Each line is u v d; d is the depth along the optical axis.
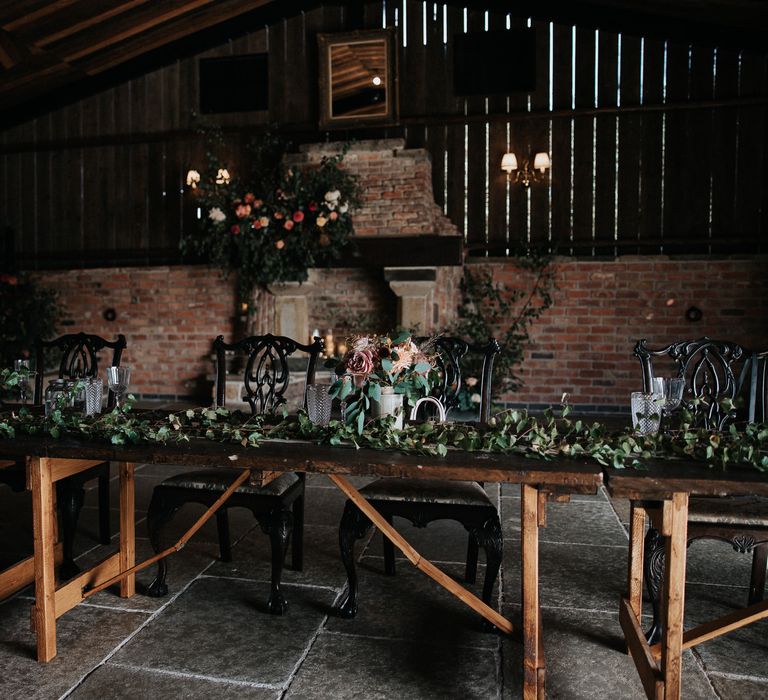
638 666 1.90
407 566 2.89
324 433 2.09
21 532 3.24
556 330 6.79
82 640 2.22
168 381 7.64
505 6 6.81
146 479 4.35
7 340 7.20
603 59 6.68
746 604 2.50
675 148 6.59
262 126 7.30
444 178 7.04
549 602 2.52
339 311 7.26
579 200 6.79
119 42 6.97
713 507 2.15
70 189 7.86
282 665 2.07
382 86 6.96
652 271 6.57
